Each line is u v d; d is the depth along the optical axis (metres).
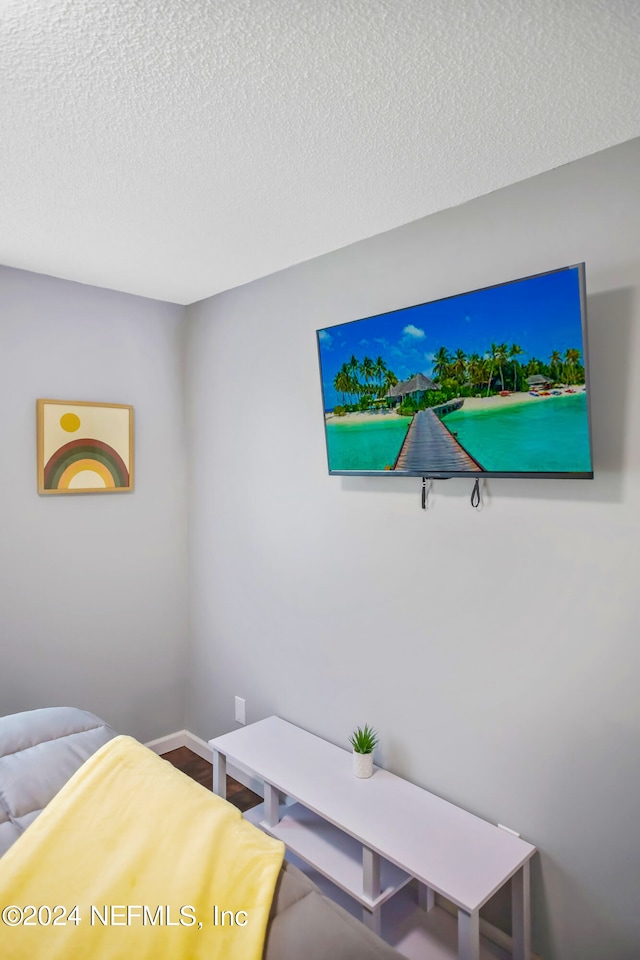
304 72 1.29
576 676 1.73
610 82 1.33
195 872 1.25
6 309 2.63
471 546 1.98
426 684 2.12
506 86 1.34
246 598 2.91
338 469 2.26
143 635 3.13
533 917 1.83
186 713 3.28
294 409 2.63
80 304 2.86
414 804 1.99
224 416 3.02
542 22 1.14
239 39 1.18
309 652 2.58
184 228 2.18
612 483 1.65
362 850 1.90
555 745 1.78
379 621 2.28
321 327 2.49
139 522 3.11
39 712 1.99
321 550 2.52
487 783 1.94
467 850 1.75
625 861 1.63
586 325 1.53
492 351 1.73
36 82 1.31
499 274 1.89
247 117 1.47
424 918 1.98
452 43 1.20
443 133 1.55
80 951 1.10
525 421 1.70
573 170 1.71
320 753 2.34
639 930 1.60
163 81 1.32
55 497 2.81
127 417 3.02
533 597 1.83
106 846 1.33
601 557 1.68
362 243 2.31
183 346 3.27
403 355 1.95
